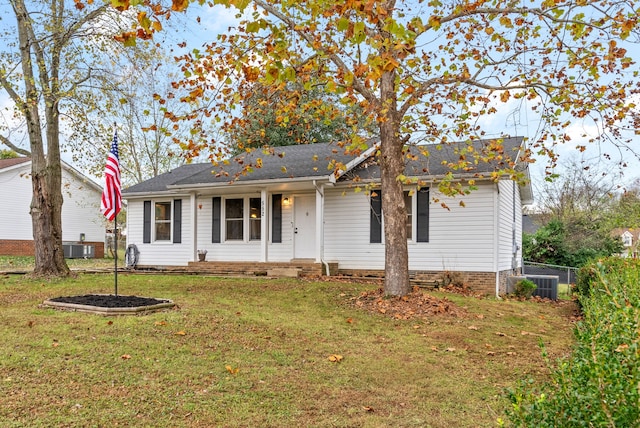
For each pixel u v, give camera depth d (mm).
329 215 14820
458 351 6449
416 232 13664
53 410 4047
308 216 15203
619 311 2678
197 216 16734
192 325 6996
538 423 2201
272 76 5270
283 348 6242
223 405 4355
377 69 5461
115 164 8812
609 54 8031
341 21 4922
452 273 12914
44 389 4473
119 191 8852
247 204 16031
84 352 5555
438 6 8594
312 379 5184
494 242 12812
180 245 17094
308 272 13750
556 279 13938
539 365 5875
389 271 9641
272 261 15375
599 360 2270
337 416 4254
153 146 28391
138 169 28344
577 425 2111
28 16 12242
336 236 14688
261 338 6613
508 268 15094
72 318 7230
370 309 8898
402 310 8688
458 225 13227
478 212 13016
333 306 9219
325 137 21828
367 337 7062
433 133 9602
